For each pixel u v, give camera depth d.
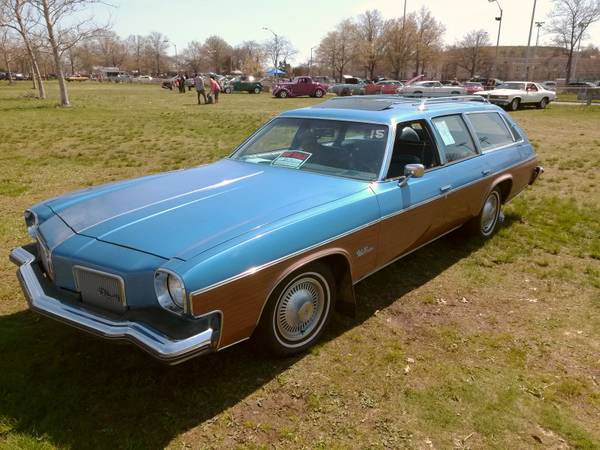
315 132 4.29
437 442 2.62
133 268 2.63
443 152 4.48
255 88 43.69
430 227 4.33
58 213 3.35
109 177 8.73
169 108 23.92
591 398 3.00
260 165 4.17
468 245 5.39
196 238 2.80
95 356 3.26
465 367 3.26
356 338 3.57
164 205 3.27
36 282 3.02
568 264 4.95
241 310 2.76
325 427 2.71
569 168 9.77
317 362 3.27
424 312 3.98
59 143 12.58
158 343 2.41
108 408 2.79
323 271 3.31
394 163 3.96
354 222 3.41
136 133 14.43
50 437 2.56
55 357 3.24
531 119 20.17
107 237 2.90
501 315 3.96
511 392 3.01
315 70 99.62
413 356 3.37
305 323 3.34
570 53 63.59
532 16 39.50
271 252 2.86
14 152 11.26
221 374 3.12
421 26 72.19
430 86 34.06
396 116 4.14
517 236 5.73
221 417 2.76
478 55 88.19
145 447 2.53
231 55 116.31
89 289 2.80
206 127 15.95
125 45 121.56
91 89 47.66
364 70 85.62
